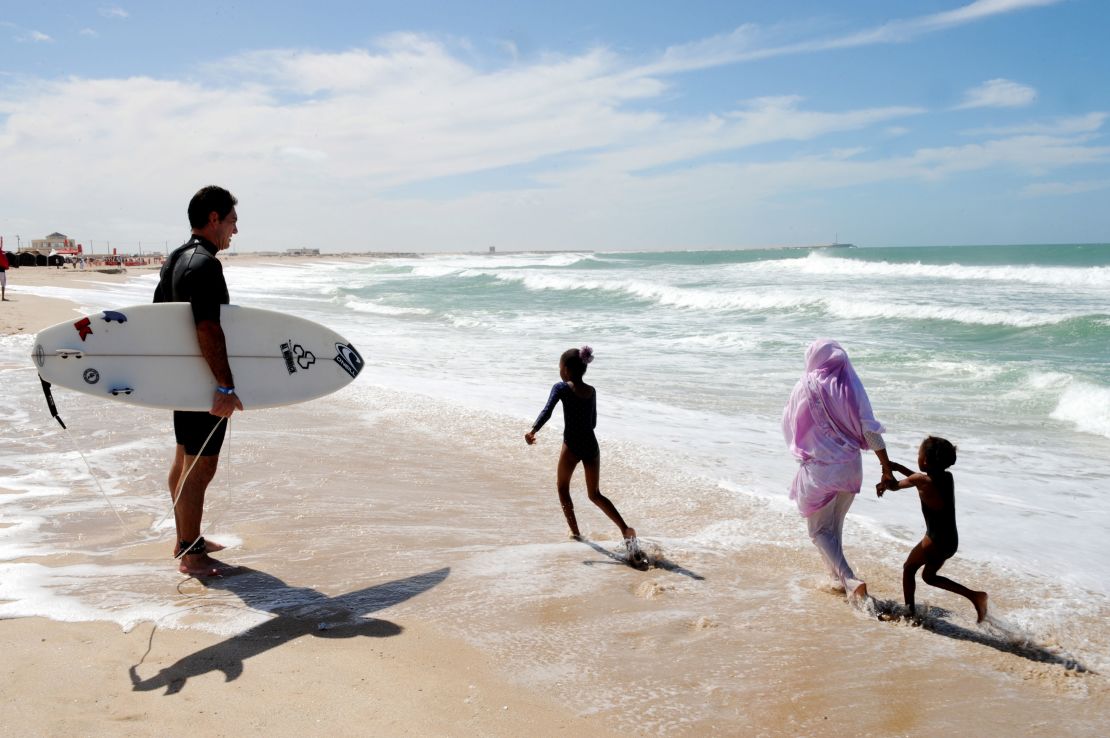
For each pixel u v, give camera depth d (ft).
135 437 24.50
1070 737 9.64
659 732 9.42
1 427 25.50
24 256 182.19
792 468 23.18
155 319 13.96
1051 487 21.89
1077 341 50.75
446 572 14.64
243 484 20.42
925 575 13.33
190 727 8.94
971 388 36.63
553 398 16.33
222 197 14.39
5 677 9.97
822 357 14.42
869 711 10.13
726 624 12.78
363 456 23.70
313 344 16.01
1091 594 14.56
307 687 10.01
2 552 14.84
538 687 10.39
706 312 76.02
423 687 10.18
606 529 17.87
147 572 14.05
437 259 506.48
